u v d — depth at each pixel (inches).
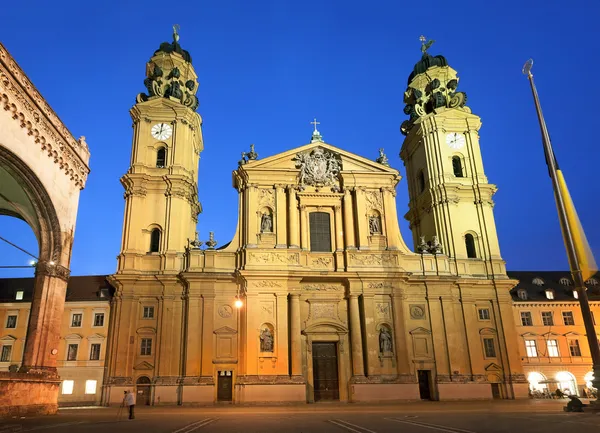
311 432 631.2
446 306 1752.0
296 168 1855.3
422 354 1695.4
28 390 948.6
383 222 1817.2
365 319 1669.5
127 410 1253.1
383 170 1870.1
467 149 2003.0
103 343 1834.4
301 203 1812.3
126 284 1652.3
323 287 1724.9
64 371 1796.3
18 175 987.9
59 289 1079.6
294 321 1638.8
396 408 1240.8
